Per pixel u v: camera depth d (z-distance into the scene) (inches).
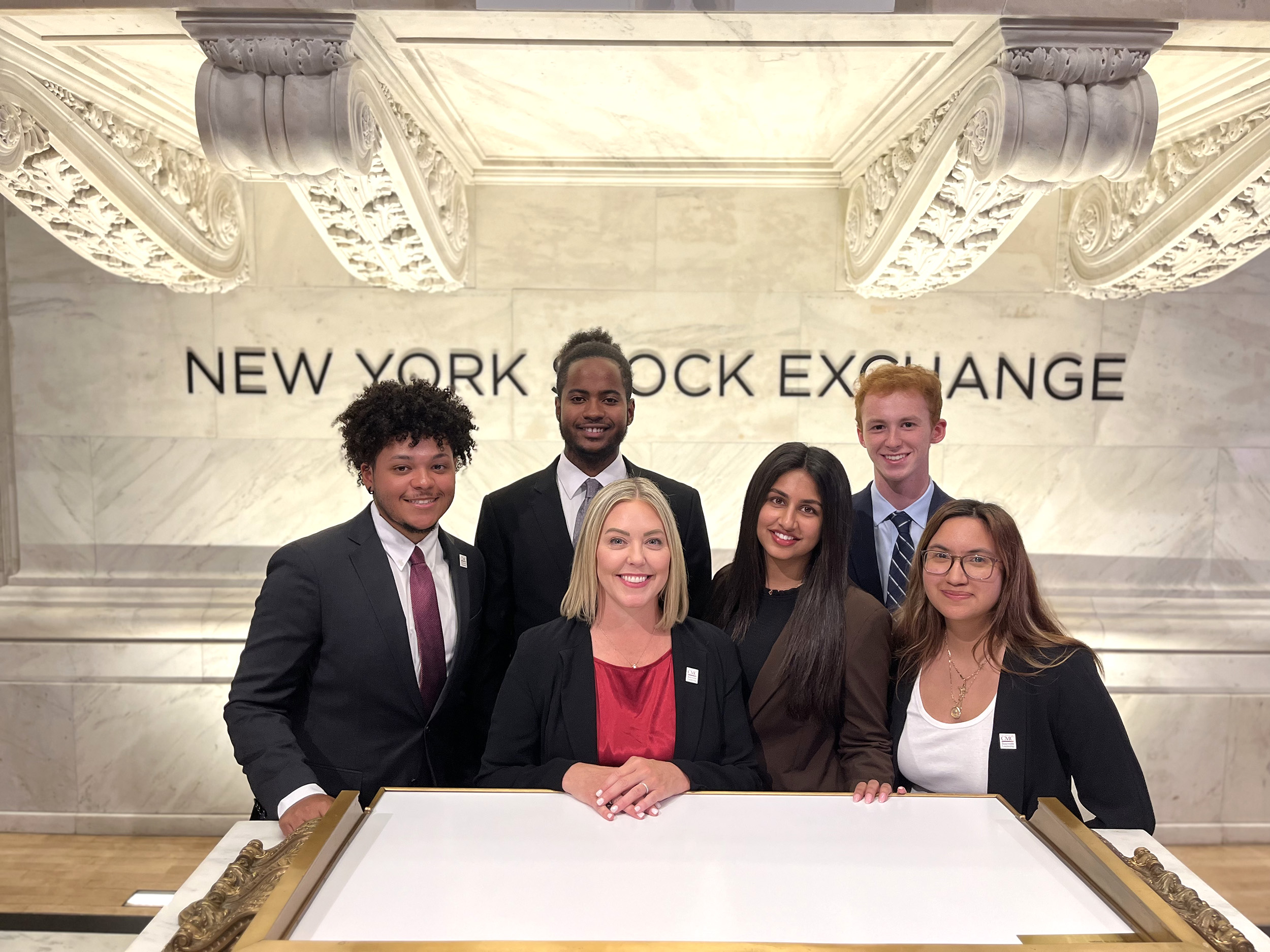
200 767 168.7
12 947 129.5
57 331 171.3
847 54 98.2
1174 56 97.2
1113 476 176.4
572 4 85.7
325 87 87.5
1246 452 176.4
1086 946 49.2
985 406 174.7
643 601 82.0
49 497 174.4
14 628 168.2
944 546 83.4
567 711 83.6
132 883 152.0
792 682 89.3
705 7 86.0
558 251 171.2
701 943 49.0
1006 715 82.4
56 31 93.4
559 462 117.3
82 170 114.6
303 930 50.9
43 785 169.2
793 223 170.2
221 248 155.3
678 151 151.5
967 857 61.4
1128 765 80.7
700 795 70.9
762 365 173.5
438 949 47.8
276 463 174.6
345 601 90.1
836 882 57.6
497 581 112.7
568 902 54.6
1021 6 85.2
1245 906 151.7
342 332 172.4
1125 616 172.9
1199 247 132.7
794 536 90.0
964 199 109.6
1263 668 170.9
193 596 172.7
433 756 94.3
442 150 136.9
